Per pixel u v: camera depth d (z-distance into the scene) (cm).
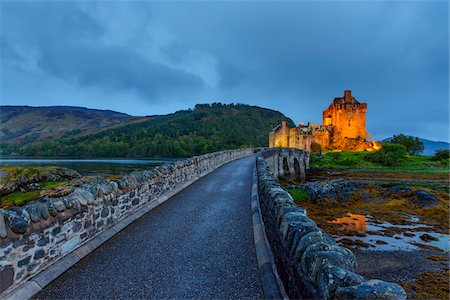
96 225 598
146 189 877
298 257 314
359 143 7994
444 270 1159
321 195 2494
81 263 497
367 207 2359
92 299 388
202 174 1644
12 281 381
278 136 8850
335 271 244
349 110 8638
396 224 1861
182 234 643
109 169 4297
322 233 336
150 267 480
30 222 421
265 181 758
